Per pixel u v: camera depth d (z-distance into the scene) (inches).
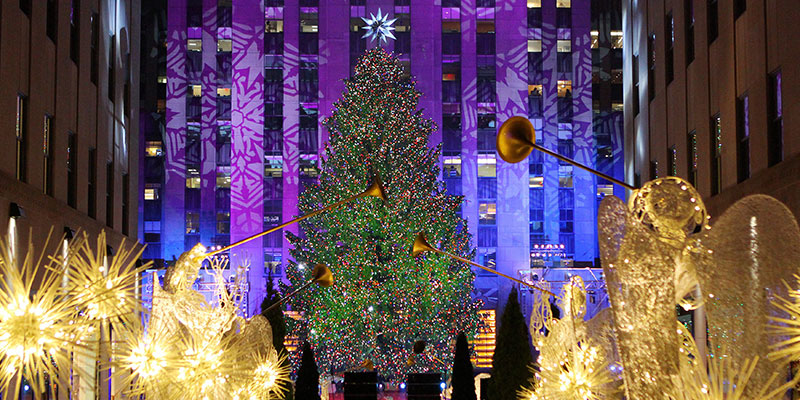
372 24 2149.4
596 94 2142.0
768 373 157.2
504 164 2105.1
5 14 662.5
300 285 1473.9
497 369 674.2
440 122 2121.1
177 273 235.9
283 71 2140.7
